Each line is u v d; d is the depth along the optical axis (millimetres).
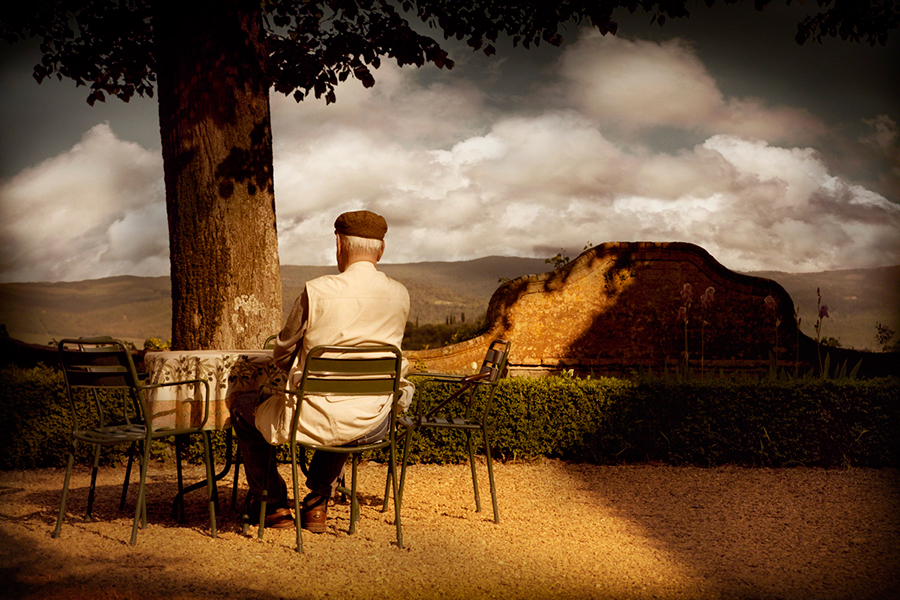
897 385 6137
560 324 9664
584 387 6168
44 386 5805
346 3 7340
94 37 7934
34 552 3338
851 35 7477
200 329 6043
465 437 6020
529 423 6145
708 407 6152
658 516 4352
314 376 3463
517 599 2893
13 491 4801
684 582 3145
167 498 4582
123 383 3637
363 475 5496
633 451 6195
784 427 6141
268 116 6520
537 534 3881
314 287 3516
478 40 7906
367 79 8250
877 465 6148
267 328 6273
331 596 2871
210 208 6062
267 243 6324
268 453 3773
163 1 6145
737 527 4113
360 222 3699
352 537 3729
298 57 8211
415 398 5965
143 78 8680
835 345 10398
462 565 3299
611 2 7297
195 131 6070
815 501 4812
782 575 3275
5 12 7059
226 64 6109
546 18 7551
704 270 9711
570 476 5586
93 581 2945
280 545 3541
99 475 5500
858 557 3568
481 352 9594
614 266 9727
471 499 4730
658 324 9688
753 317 9672
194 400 3756
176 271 6133
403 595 2900
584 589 3025
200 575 3068
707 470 5906
